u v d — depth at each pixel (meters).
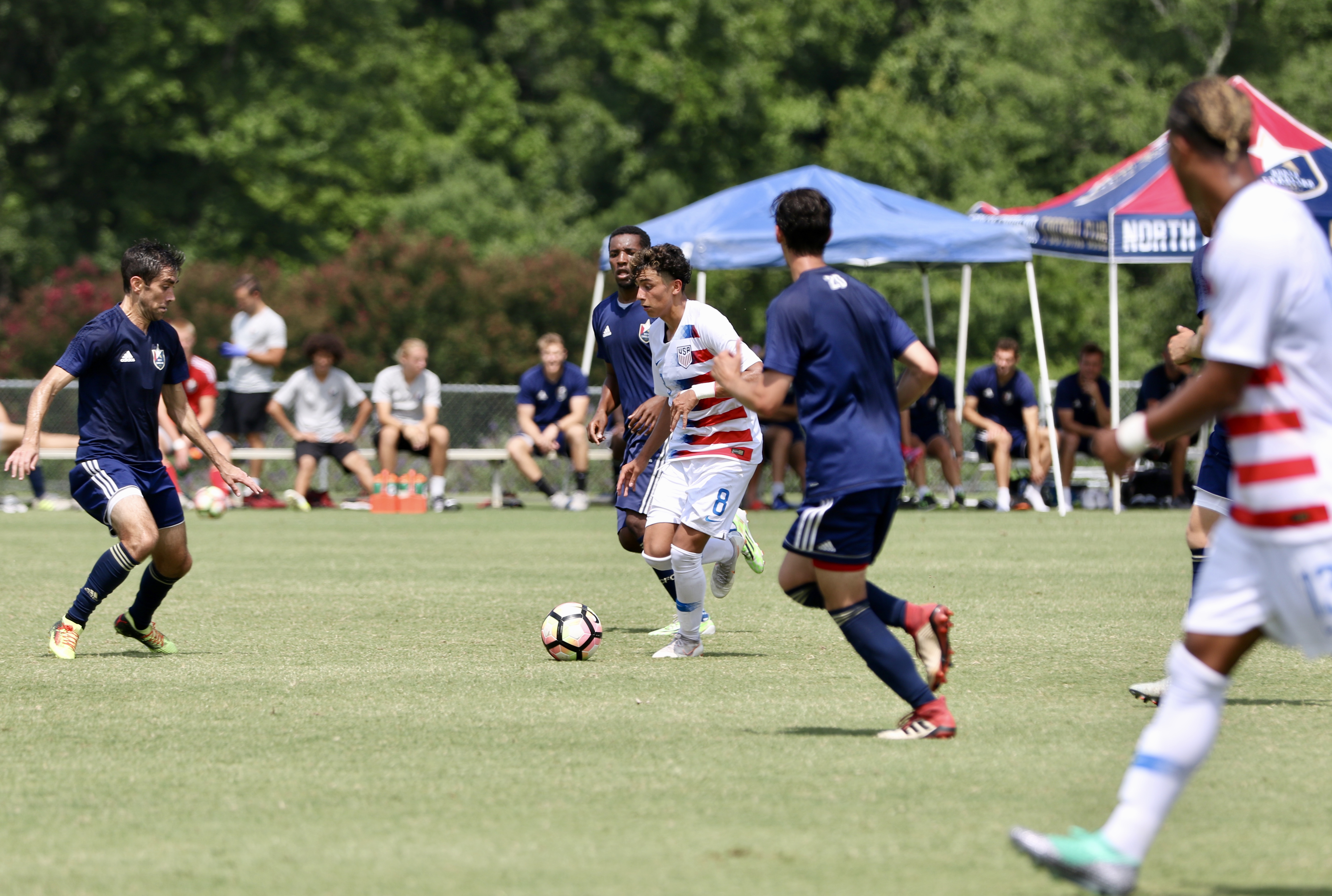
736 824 14.27
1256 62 133.38
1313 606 11.98
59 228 142.62
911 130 145.75
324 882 12.49
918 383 17.77
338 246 151.38
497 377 114.12
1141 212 64.56
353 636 27.97
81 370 25.39
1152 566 40.88
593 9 181.75
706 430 25.25
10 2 136.88
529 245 148.50
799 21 178.00
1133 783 12.46
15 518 62.19
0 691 22.02
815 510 17.58
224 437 70.38
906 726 18.31
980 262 64.88
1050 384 73.69
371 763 17.00
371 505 66.81
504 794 15.49
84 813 14.84
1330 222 61.50
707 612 32.09
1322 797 15.41
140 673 23.67
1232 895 12.24
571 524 58.88
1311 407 12.03
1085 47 138.12
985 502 69.88
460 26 190.12
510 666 24.36
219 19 142.88
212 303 112.38
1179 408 12.18
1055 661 24.67
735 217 65.50
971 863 12.97
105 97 139.38
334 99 153.00
